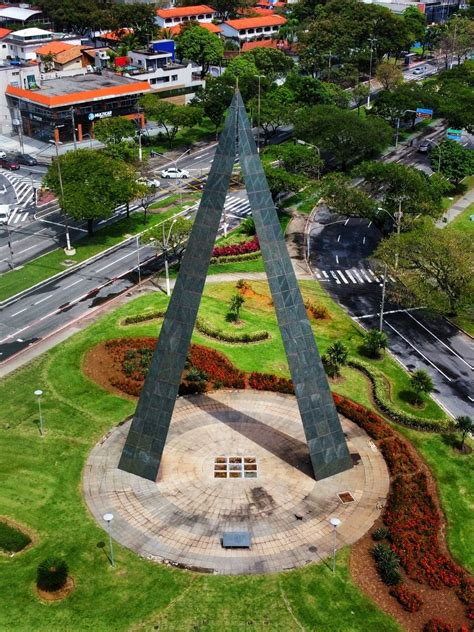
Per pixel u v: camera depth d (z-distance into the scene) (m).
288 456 60.03
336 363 71.88
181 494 55.47
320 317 85.31
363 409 66.75
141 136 153.88
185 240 95.38
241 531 51.41
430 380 67.31
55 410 65.69
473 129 153.88
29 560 48.94
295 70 185.38
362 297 91.38
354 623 44.50
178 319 53.06
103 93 153.75
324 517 53.31
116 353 75.06
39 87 156.88
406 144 161.25
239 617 44.75
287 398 68.50
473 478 58.25
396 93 159.00
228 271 96.44
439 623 44.12
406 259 84.56
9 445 60.78
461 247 82.50
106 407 66.19
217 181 51.59
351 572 48.38
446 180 120.75
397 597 46.31
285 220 118.00
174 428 63.44
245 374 71.88
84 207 97.94
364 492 56.00
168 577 47.69
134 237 108.56
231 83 155.88
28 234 109.94
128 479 57.06
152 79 173.00
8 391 68.62
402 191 102.00
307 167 121.38
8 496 54.81
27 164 141.50
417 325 84.75
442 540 51.66
